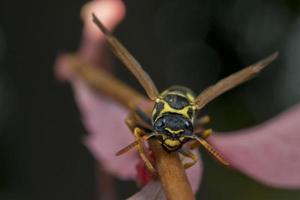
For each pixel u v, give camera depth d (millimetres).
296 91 284
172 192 90
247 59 294
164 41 242
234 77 111
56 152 219
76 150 217
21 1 225
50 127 221
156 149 97
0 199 223
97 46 149
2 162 225
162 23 245
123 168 129
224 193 228
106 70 149
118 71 210
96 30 150
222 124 261
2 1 225
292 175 119
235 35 296
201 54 288
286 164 119
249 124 266
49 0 225
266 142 120
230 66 293
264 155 119
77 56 147
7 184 224
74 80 141
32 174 223
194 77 284
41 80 224
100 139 130
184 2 282
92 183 217
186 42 286
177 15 276
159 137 103
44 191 222
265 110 277
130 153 128
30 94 224
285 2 292
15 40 225
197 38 290
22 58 226
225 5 297
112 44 107
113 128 130
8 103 224
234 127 263
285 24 293
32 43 226
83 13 151
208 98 111
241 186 228
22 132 225
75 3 225
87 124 131
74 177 218
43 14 225
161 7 247
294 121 120
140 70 110
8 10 226
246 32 296
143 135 102
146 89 110
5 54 224
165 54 237
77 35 225
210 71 288
